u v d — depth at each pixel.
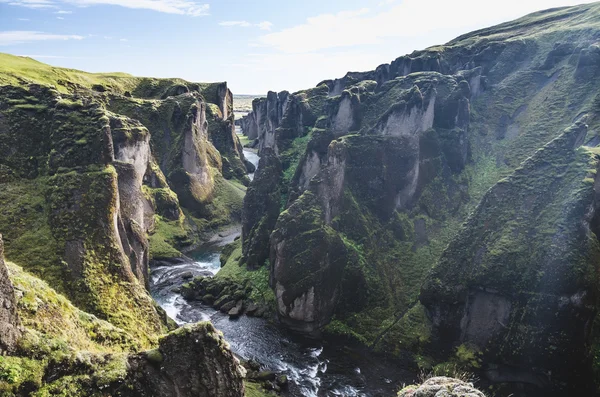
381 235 52.31
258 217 61.12
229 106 157.62
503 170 57.16
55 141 43.16
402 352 41.28
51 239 36.41
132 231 44.56
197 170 90.12
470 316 39.78
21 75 80.31
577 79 60.50
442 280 41.16
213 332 20.69
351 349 43.00
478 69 69.00
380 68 85.25
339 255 47.78
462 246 42.00
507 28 91.31
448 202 55.78
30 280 22.50
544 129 58.53
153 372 19.58
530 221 40.28
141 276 42.91
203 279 57.34
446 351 40.19
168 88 115.25
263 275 54.22
